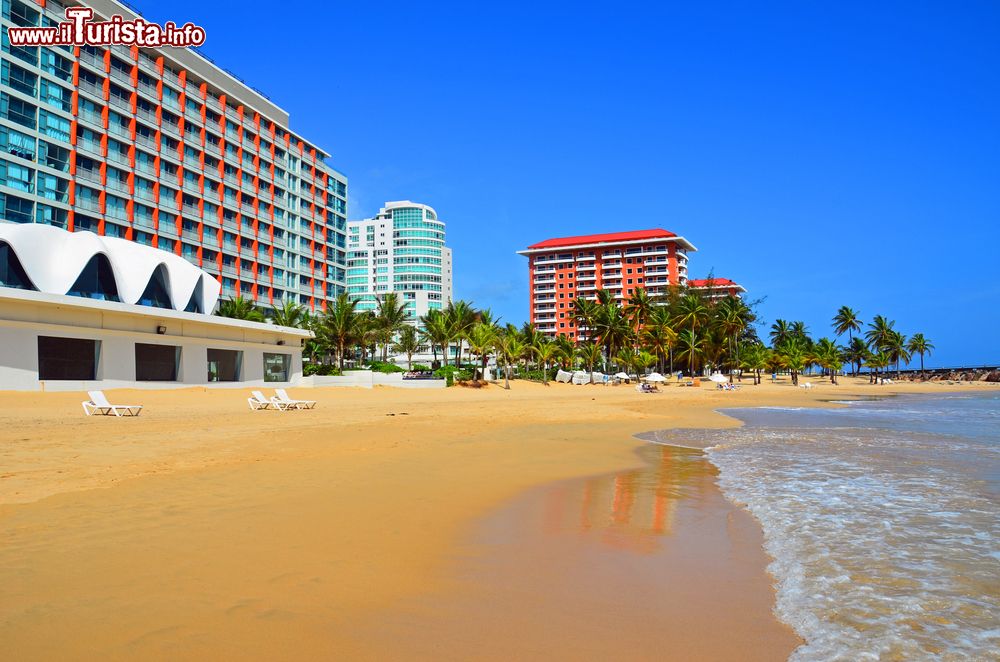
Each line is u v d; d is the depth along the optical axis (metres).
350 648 4.04
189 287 47.50
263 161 88.50
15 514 7.48
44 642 4.01
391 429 19.62
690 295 100.75
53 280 38.09
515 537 7.05
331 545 6.49
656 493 9.90
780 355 104.56
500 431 20.33
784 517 8.16
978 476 11.61
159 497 8.62
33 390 31.23
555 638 4.27
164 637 4.12
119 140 67.38
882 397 60.88
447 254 197.75
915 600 5.11
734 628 4.50
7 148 57.06
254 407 29.12
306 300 96.50
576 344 107.69
